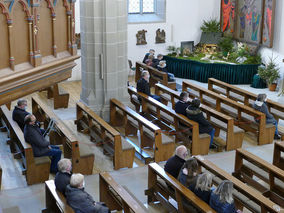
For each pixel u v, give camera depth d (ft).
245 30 60.29
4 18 13.42
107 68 41.11
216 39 63.26
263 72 54.34
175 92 42.78
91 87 42.01
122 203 23.50
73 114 43.68
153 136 33.47
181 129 35.45
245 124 38.55
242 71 56.85
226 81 57.47
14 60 14.06
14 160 32.76
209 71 57.41
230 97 45.91
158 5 62.95
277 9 53.57
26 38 14.62
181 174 23.84
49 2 15.48
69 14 16.84
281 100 49.37
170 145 32.65
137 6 62.03
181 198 23.48
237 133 35.29
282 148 30.22
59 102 45.19
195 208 22.61
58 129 33.53
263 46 57.72
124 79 43.06
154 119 38.88
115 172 31.17
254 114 36.65
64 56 16.85
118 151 31.17
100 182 25.68
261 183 29.78
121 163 31.63
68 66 17.20
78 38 56.80
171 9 63.21
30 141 28.84
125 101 43.60
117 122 40.93
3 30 13.46
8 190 28.22
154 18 63.00
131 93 43.98
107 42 40.42
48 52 16.02
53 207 24.41
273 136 37.24
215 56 61.31
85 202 20.90
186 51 62.18
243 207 26.12
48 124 36.32
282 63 53.78
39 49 15.12
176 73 60.64
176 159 25.22
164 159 32.78
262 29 56.44
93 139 36.73
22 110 32.96
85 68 41.60
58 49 16.58
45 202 26.50
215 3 65.05
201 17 65.36
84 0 39.50
